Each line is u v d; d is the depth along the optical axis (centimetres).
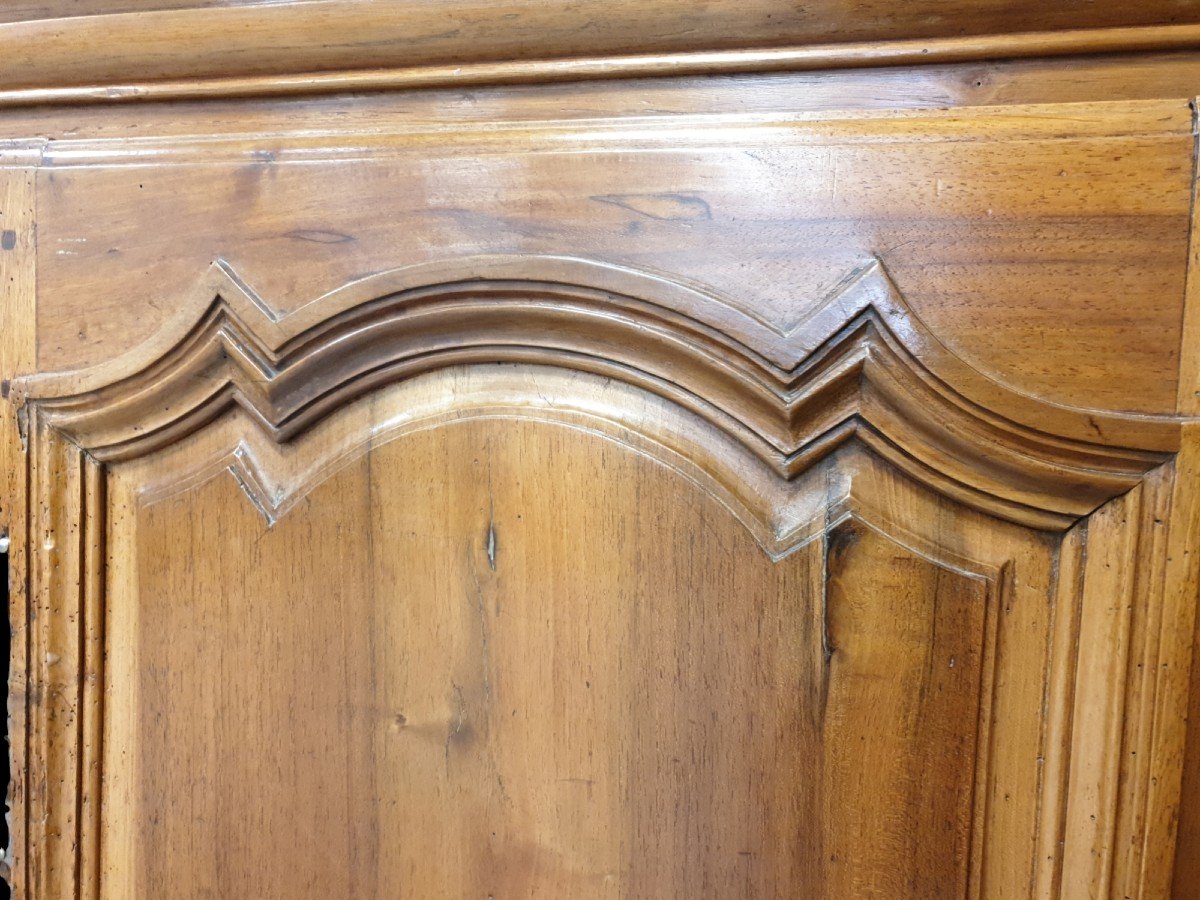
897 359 38
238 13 41
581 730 42
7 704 48
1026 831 39
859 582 39
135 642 45
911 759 40
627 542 41
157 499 45
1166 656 37
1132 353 36
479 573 42
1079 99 37
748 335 38
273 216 42
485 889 43
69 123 45
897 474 39
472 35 40
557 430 41
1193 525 36
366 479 43
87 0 43
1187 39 35
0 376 45
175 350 43
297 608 44
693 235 39
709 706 41
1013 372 37
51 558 46
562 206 40
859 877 40
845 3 37
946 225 37
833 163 38
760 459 40
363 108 42
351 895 44
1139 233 36
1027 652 39
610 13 39
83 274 44
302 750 44
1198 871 38
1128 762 38
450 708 43
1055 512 38
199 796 45
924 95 38
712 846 41
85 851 46
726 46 39
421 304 41
